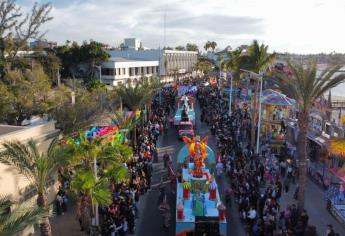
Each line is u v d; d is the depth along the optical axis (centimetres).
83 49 7150
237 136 3494
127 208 1909
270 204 1870
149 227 1981
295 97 2109
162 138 3947
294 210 1875
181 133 3788
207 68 12888
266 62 3725
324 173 2555
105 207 1928
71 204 2256
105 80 7462
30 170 1389
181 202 1941
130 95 3481
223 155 2880
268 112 3578
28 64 4434
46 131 2098
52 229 1920
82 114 2817
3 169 1731
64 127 2714
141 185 2392
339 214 2041
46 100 3269
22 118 3139
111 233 1734
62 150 1487
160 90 5944
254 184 2208
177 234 1781
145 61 8919
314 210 2208
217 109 4888
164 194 2222
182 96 5528
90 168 1781
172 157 3241
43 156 1440
